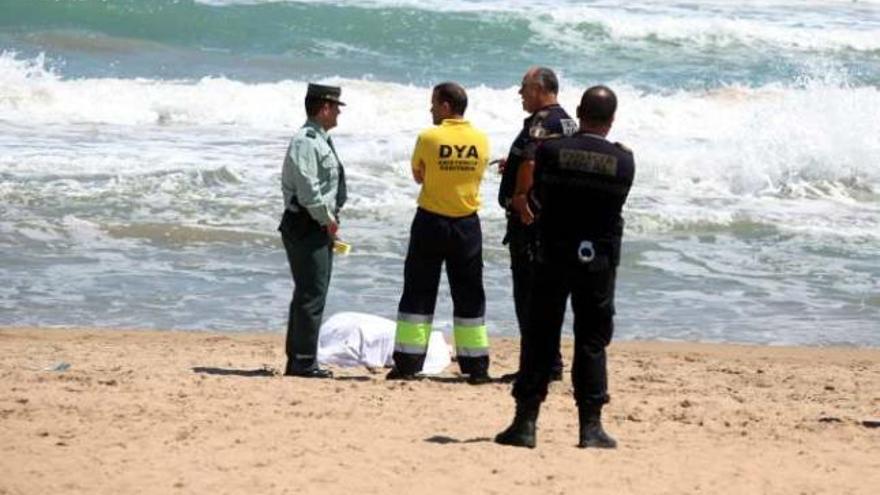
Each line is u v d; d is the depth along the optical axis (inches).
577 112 868.6
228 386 1102.4
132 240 1868.8
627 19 3873.0
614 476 842.8
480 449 901.8
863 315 1646.2
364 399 1075.3
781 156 2475.4
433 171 1169.4
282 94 2920.8
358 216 2036.2
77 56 3435.0
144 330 1459.2
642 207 2175.2
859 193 2383.1
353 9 3782.0
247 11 3782.0
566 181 853.2
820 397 1172.5
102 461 844.6
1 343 1336.1
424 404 1067.3
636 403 1109.7
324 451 887.1
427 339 1198.3
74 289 1632.6
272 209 2042.3
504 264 1817.2
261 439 914.7
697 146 2623.0
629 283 1764.3
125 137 2573.8
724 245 1987.0
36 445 878.4
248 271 1749.5
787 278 1817.2
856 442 974.4
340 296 1630.2
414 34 3708.2
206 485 799.1
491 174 2351.1
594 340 899.4
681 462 887.1
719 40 3818.9
